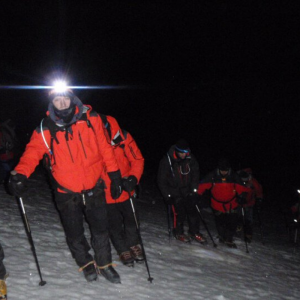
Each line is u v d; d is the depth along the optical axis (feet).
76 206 12.80
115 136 14.07
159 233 22.18
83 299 12.22
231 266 19.39
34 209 21.72
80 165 12.30
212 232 26.03
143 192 35.45
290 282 19.15
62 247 16.30
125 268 15.24
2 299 10.73
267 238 29.04
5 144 24.91
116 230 15.49
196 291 14.78
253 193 25.71
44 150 12.23
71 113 11.93
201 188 22.22
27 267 13.76
